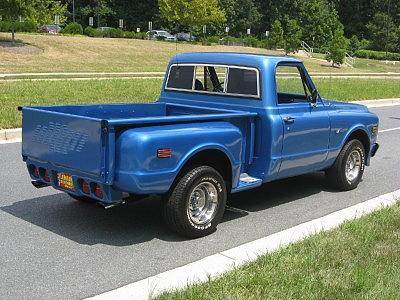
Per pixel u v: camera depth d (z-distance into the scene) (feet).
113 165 17.11
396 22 277.23
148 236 19.40
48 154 18.72
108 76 82.17
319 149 24.14
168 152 17.58
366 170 31.94
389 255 16.94
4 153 32.58
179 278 15.51
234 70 22.34
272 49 198.90
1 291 14.75
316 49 222.07
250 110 21.76
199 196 19.27
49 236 19.08
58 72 86.28
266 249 17.60
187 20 187.73
